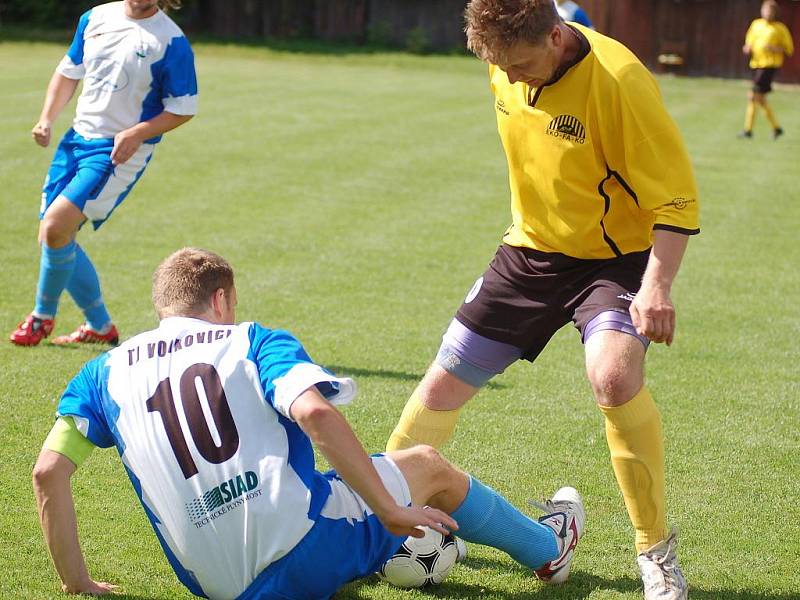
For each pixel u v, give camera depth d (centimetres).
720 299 2916
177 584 1284
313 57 11406
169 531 1103
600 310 1256
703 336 2538
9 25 11912
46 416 1847
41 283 2214
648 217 1299
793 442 1850
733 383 2181
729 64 11488
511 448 1784
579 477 1669
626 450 1242
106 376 1132
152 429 1093
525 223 1338
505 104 1305
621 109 1210
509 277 1341
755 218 4153
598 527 1493
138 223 3581
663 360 2338
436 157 5353
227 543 1085
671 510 1554
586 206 1283
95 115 2183
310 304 2680
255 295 2742
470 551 1413
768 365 2312
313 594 1108
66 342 2300
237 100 7388
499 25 1167
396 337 2423
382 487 1047
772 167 5541
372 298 2766
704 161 5684
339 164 5019
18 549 1354
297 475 1093
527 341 1352
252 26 12800
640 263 1306
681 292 2989
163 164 4784
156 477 1091
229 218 3734
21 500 1508
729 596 1294
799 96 10019
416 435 1396
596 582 1326
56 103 2238
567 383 2148
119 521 1464
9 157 4684
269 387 1073
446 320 2584
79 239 3306
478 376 1377
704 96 9681
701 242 3700
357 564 1121
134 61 2148
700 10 11462
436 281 2978
